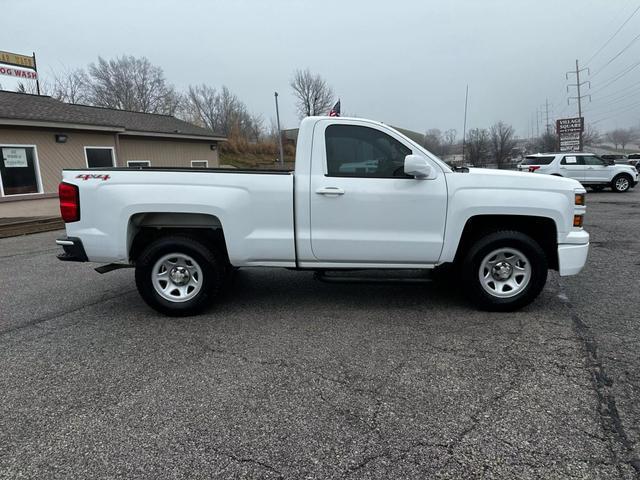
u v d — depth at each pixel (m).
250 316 4.44
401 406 2.78
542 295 5.00
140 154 18.72
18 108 14.47
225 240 4.26
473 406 2.76
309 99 59.59
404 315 4.39
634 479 2.12
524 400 2.81
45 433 2.55
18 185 13.55
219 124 58.41
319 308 4.65
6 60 18.34
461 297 4.96
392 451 2.36
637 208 14.42
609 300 4.79
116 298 5.17
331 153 4.25
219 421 2.64
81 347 3.75
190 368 3.34
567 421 2.59
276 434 2.51
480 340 3.75
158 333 4.04
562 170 20.83
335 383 3.07
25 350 3.71
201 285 4.39
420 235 4.25
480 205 4.16
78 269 6.76
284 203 4.22
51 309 4.79
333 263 4.36
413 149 4.25
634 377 3.08
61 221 11.96
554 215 4.20
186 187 4.20
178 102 57.69
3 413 2.77
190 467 2.25
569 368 3.22
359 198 4.18
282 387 3.03
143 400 2.89
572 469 2.20
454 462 2.26
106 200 4.20
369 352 3.56
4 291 5.55
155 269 4.37
